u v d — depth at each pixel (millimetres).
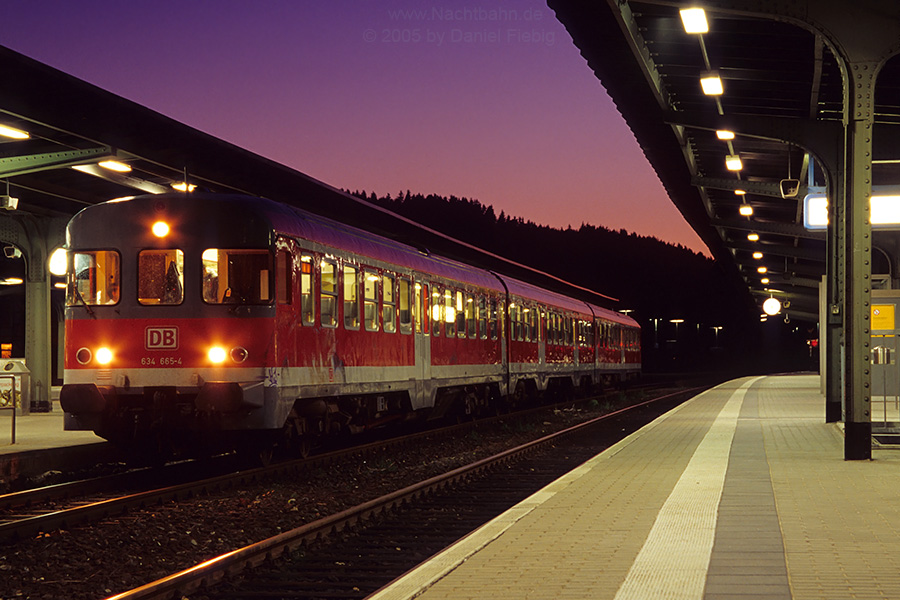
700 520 8203
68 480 13195
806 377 62125
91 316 12742
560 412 27719
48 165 16312
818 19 12477
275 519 9945
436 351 19000
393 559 8219
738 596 5520
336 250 14461
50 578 7477
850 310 12812
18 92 13562
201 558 8250
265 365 12344
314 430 14570
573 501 9391
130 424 12875
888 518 8234
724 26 14312
